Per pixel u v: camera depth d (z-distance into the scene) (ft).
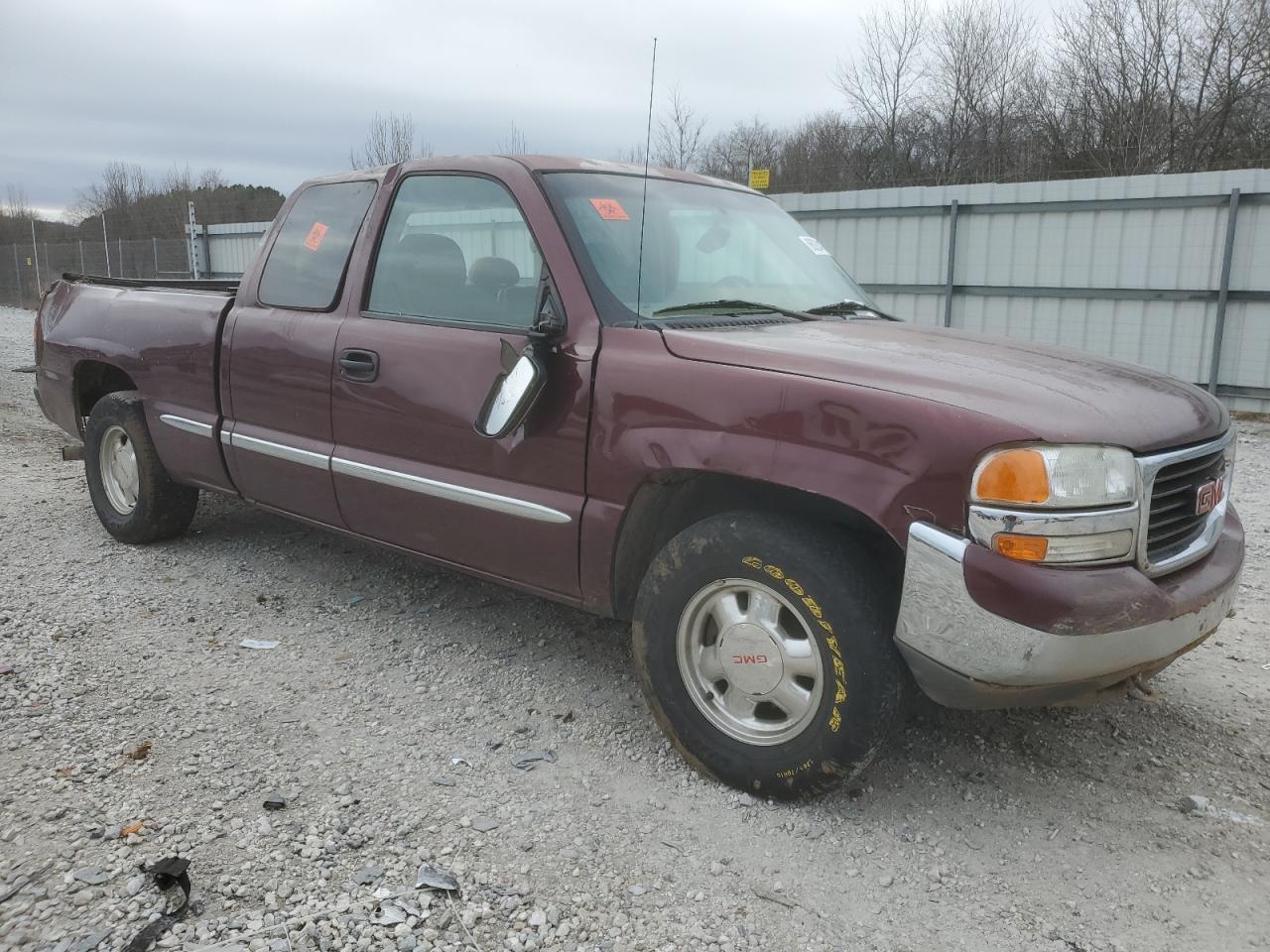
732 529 9.14
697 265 11.80
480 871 8.21
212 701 11.26
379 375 12.05
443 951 7.21
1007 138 90.58
